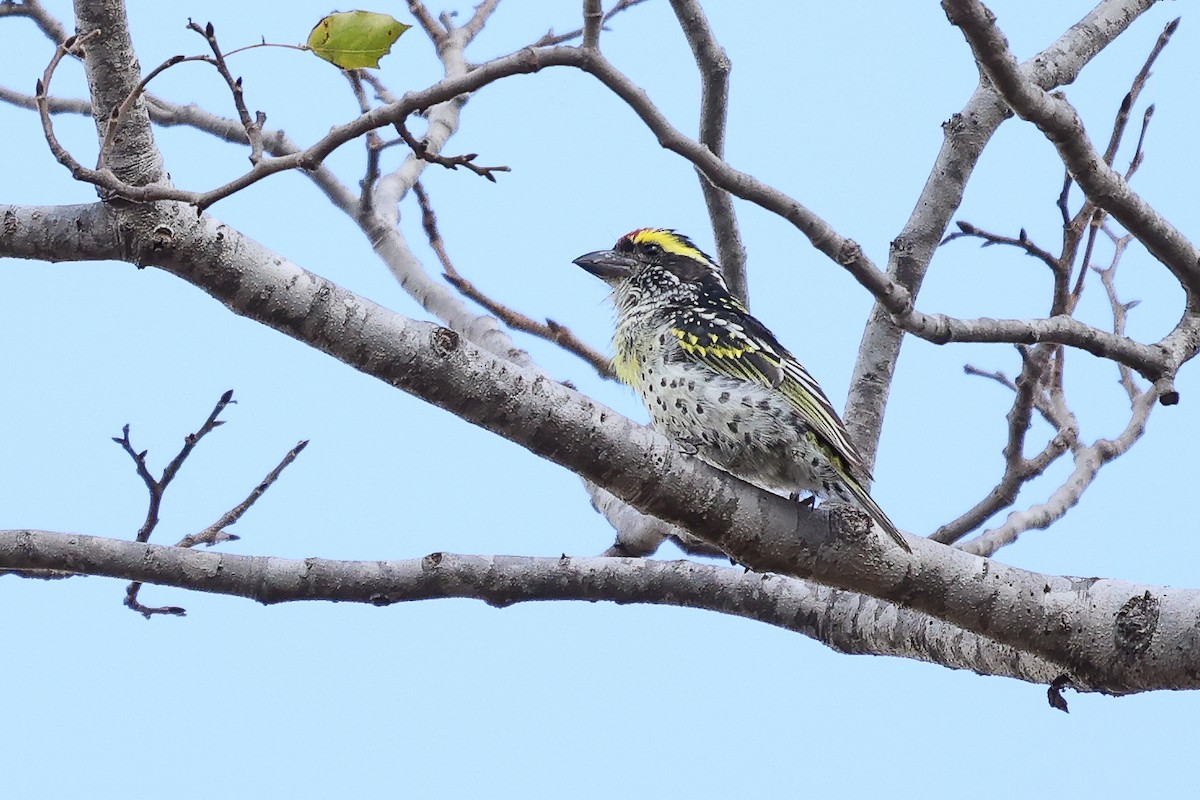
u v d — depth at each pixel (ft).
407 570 37.47
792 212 32.96
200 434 34.88
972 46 32.96
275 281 29.73
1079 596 33.53
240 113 27.43
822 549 33.22
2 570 34.71
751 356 40.75
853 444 40.86
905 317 34.58
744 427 40.24
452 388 30.73
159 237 28.96
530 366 44.70
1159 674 32.68
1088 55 43.32
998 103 43.01
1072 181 38.34
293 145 49.47
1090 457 46.03
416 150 27.89
